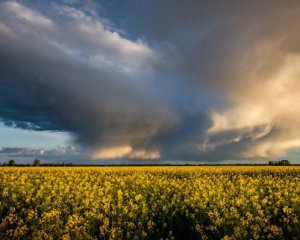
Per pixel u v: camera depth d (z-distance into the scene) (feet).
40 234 28.43
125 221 32.45
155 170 113.91
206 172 103.55
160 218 35.40
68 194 46.47
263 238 27.84
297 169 115.85
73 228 31.04
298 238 28.14
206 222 33.22
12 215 33.12
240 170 111.65
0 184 60.08
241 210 35.58
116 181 69.10
